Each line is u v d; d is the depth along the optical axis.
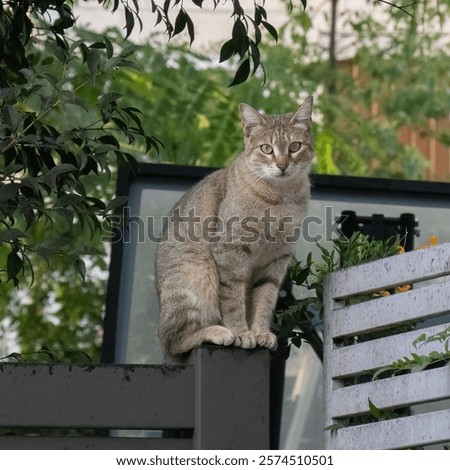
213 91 13.02
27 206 5.74
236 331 6.73
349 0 17.16
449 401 6.44
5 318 12.34
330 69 15.98
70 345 12.30
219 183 7.25
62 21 6.42
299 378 7.62
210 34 14.84
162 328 6.88
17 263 5.80
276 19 16.31
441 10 16.31
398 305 5.44
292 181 7.17
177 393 5.50
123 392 5.43
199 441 5.42
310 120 7.51
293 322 6.54
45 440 5.37
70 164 5.77
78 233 11.24
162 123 12.48
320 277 6.37
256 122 7.43
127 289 7.82
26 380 5.33
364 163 14.70
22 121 5.91
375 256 6.11
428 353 5.27
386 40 16.41
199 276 6.95
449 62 16.03
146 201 8.02
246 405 5.50
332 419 5.73
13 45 6.41
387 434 5.36
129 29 5.91
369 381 5.98
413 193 8.16
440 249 5.24
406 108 15.80
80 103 5.70
